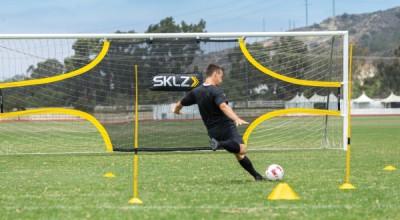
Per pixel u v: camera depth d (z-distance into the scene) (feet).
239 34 59.57
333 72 63.57
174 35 58.75
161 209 24.36
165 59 59.57
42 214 23.56
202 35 58.75
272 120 107.55
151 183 33.71
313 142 71.92
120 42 59.31
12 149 64.13
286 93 60.85
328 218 22.39
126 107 58.90
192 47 59.77
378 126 119.34
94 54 61.11
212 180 35.19
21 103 60.64
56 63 61.93
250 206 24.97
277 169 34.55
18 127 101.55
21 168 43.62
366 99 257.96
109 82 59.31
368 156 52.44
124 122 58.59
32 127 100.73
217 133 32.96
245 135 60.39
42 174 39.37
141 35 58.54
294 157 51.80
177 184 33.06
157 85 58.70
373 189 30.45
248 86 60.49
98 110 58.95
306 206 24.94
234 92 60.39
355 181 34.14
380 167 42.93
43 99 60.18
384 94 281.13
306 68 65.05
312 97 61.31
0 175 38.75
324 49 63.52
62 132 90.63
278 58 65.57
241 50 60.34
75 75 59.11
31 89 60.23
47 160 50.55
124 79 59.26
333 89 60.90
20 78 61.57
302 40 65.51
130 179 36.04
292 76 65.21
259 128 96.99
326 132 64.13
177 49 59.67
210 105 32.68
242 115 60.54
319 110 60.59
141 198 27.48
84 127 98.07
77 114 58.54
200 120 58.44
